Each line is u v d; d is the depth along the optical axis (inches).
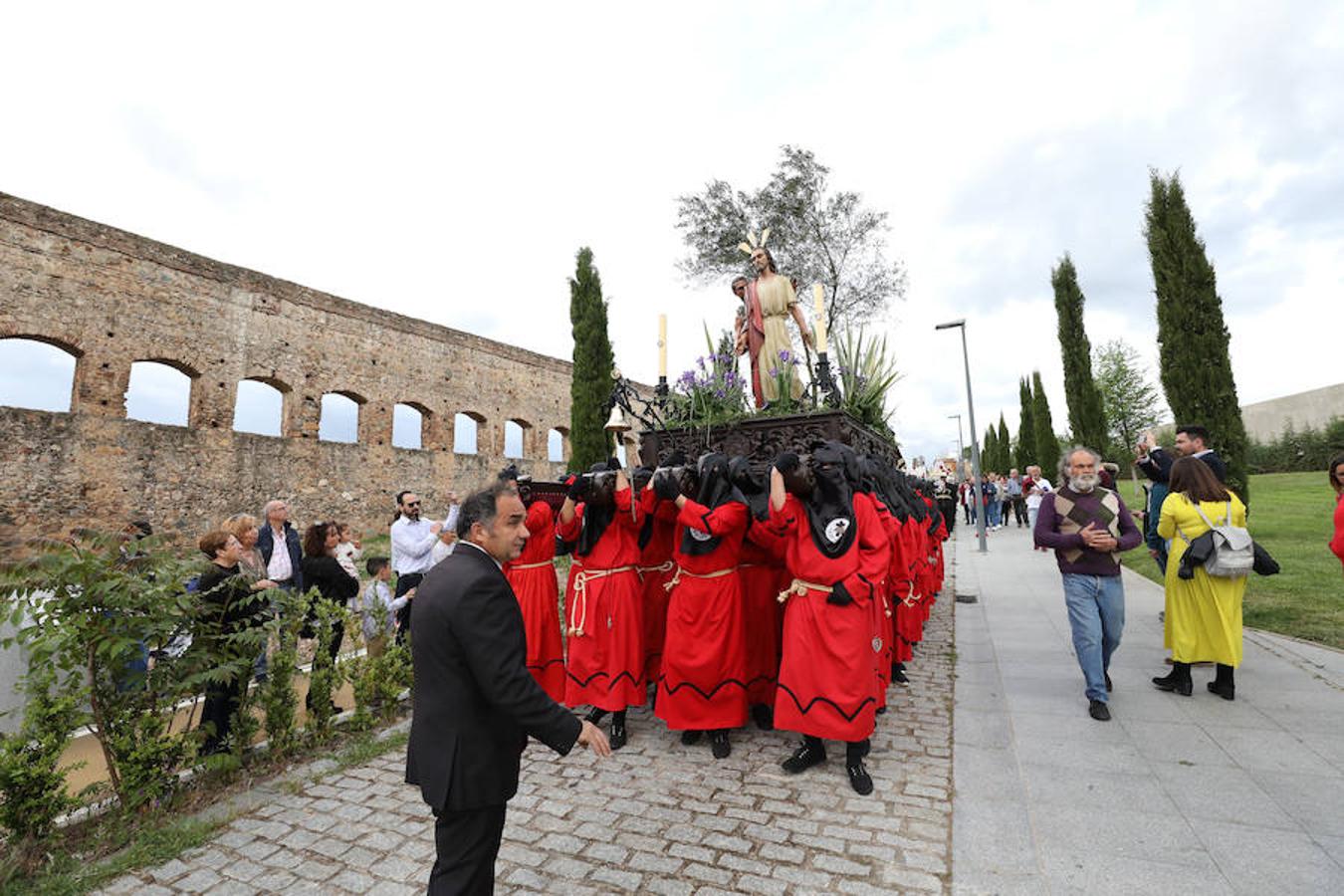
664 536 209.8
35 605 133.3
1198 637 186.7
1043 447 1065.5
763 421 236.2
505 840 124.2
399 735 184.1
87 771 171.9
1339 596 292.7
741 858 115.7
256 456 645.9
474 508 86.2
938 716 187.8
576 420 552.4
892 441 324.8
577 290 567.2
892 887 105.3
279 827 133.1
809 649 147.3
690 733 174.4
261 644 163.5
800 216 776.9
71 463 518.6
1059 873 105.8
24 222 509.0
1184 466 190.5
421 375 828.6
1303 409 1337.4
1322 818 118.0
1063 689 203.5
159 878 115.4
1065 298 685.9
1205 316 341.1
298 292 700.7
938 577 346.3
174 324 595.5
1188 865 105.7
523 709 77.4
